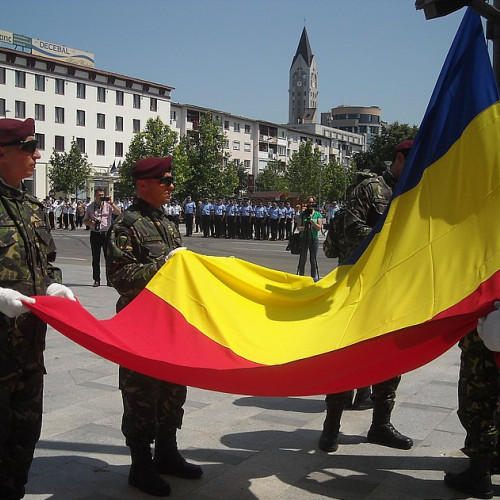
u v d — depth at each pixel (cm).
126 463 435
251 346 393
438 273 374
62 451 452
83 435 482
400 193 428
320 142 12244
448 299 357
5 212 336
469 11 426
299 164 8444
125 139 7144
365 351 329
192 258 428
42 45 6962
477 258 362
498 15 426
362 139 16150
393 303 379
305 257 1481
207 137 5484
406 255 397
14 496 340
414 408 568
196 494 393
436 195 405
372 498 392
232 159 9519
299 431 509
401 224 418
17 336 328
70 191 6056
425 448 475
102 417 522
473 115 398
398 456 460
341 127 18325
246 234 3378
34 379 340
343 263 461
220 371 332
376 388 479
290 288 451
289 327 419
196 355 373
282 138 10769
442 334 336
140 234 414
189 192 5462
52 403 555
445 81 425
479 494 395
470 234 375
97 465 430
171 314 396
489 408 390
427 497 394
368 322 380
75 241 2727
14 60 6084
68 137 6600
